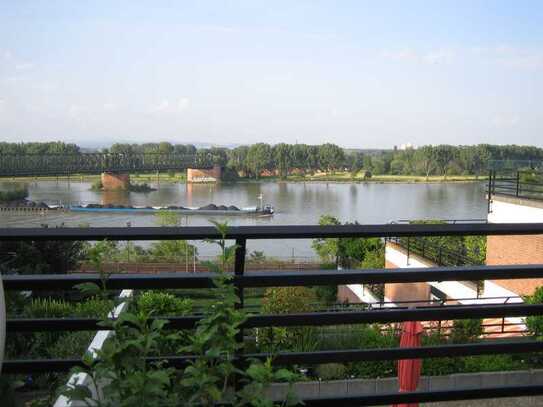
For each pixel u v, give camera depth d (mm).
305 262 25109
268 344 5590
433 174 102125
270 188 96062
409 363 3336
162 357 1576
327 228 1609
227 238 1561
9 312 3523
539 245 10352
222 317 1379
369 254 18219
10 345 4160
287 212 65875
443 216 52906
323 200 78938
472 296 11492
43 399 2027
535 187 11867
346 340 6117
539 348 1813
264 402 1300
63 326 1578
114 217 52438
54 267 8078
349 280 1641
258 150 109000
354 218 58531
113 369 1284
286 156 109438
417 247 13922
